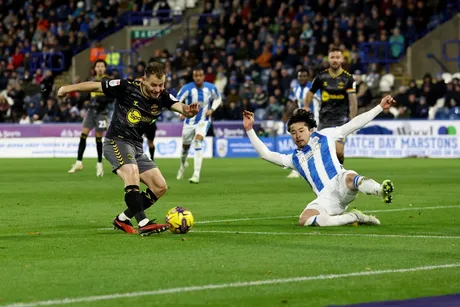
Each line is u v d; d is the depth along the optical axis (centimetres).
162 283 1488
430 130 6619
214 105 4200
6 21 9400
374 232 2181
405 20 7750
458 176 4462
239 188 3753
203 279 1523
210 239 2061
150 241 2030
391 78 7231
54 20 9219
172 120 7575
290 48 7644
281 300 1346
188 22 8569
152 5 9219
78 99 7944
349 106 3444
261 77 7662
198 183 4075
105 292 1411
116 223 2220
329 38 7656
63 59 8900
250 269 1627
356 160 6294
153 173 2217
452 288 1431
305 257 1770
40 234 2175
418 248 1892
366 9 7775
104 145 2206
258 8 8175
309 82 4562
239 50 7956
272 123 7050
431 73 7762
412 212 2678
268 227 2306
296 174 4478
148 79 2134
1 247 1939
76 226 2369
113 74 7850
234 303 1327
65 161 6569
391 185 2136
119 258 1770
